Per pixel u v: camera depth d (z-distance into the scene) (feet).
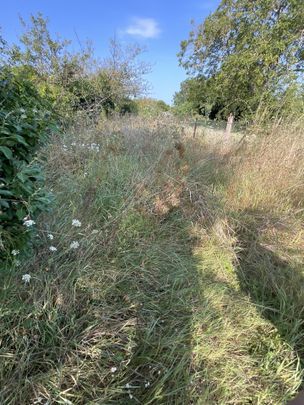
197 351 4.58
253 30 23.57
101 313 4.77
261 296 6.23
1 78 5.87
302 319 5.57
